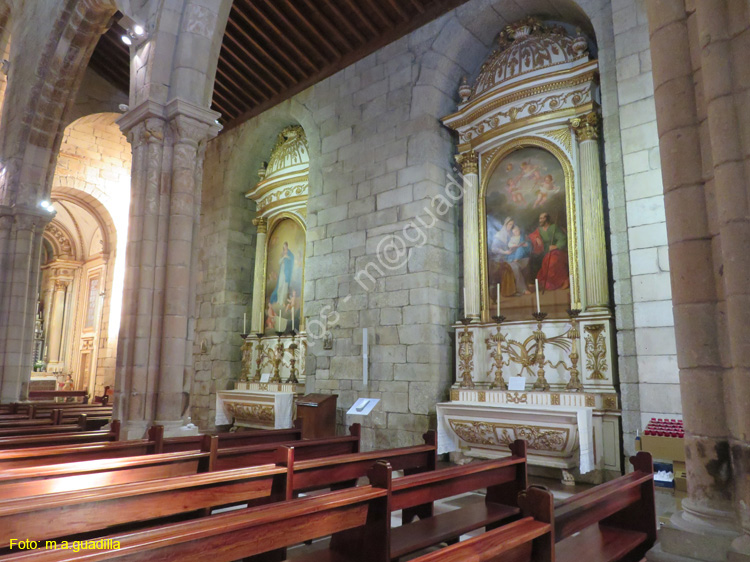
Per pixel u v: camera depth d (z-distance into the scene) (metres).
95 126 17.77
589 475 7.65
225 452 5.02
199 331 14.38
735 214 2.75
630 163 7.55
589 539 3.82
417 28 10.63
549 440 7.57
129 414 7.35
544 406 7.75
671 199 3.16
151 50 8.34
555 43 9.37
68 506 2.99
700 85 3.11
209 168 15.11
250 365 13.45
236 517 2.55
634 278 7.34
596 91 8.84
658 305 7.10
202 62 8.44
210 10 8.59
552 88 9.06
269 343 13.16
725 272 2.78
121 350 7.64
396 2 10.55
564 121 9.03
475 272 9.80
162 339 7.70
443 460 9.18
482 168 10.09
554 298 8.90
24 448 5.35
